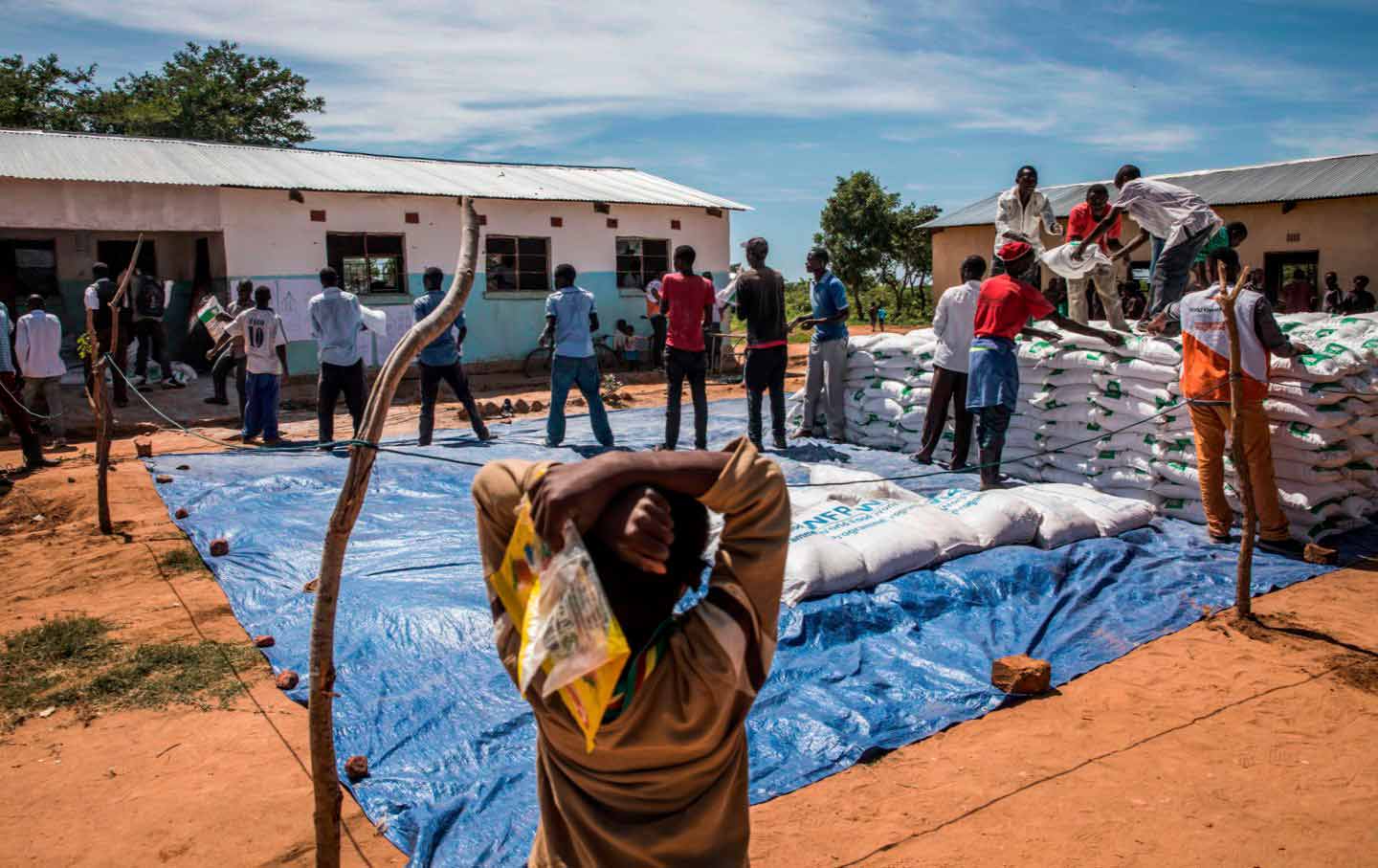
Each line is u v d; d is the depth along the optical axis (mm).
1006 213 9234
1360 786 3695
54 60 33688
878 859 3318
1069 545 6332
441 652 5066
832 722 4309
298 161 19125
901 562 5793
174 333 19844
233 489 8984
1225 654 4973
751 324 9711
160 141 18922
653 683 1609
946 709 4445
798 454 9703
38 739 4344
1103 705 4465
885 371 9922
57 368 11750
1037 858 3299
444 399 16781
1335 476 6535
